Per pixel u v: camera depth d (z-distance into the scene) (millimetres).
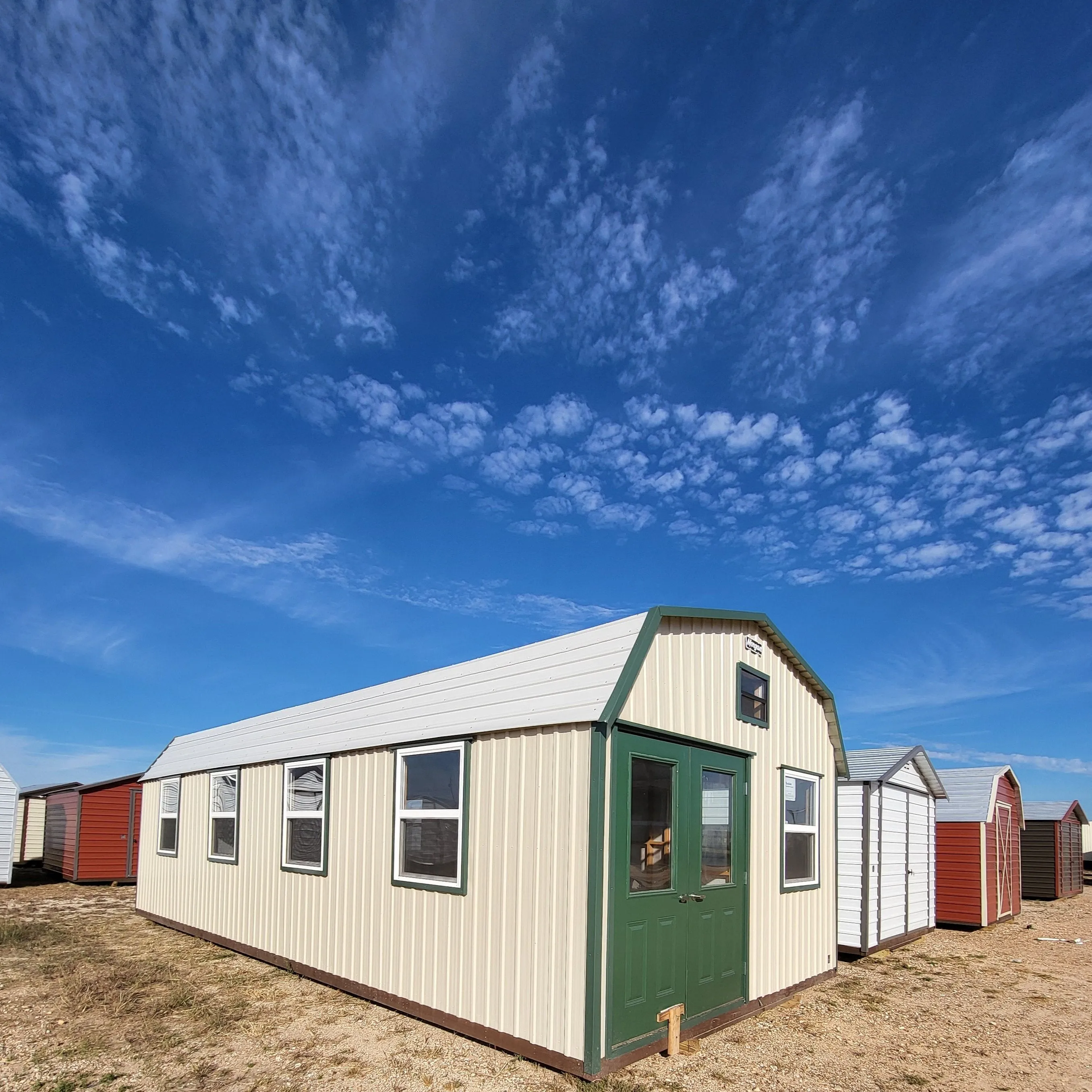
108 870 18516
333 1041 6637
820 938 9539
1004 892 16938
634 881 6324
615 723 6184
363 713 9664
